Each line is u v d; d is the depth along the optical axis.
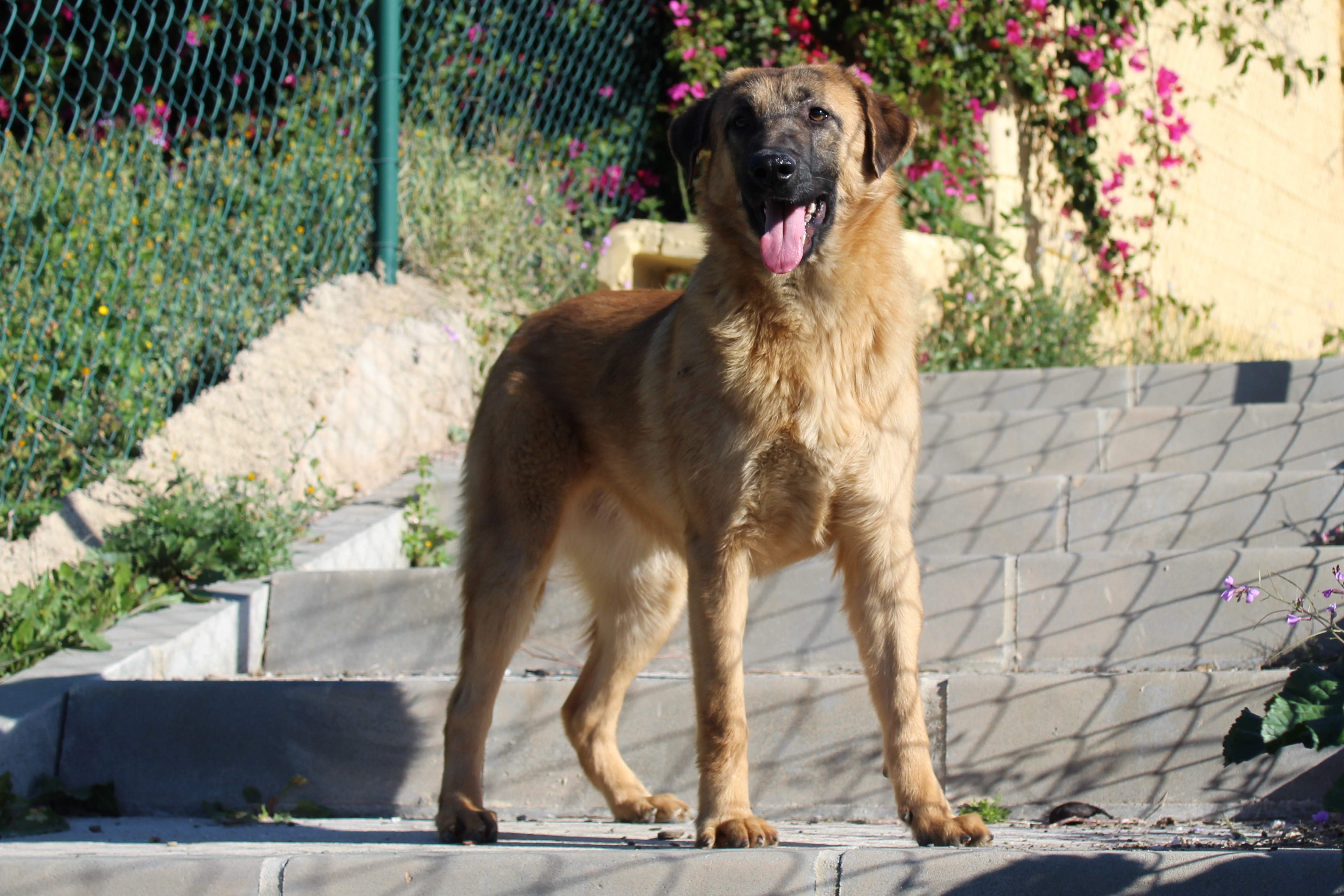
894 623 2.87
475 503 3.57
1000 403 5.69
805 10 7.42
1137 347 7.40
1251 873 2.12
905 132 3.31
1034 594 3.77
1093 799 3.17
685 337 3.09
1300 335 10.50
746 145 3.14
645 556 3.54
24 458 4.85
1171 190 8.80
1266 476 4.28
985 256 6.79
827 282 2.93
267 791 3.47
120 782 3.47
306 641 4.32
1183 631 3.65
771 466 2.91
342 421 5.45
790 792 3.31
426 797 3.44
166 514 4.46
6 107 7.55
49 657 3.77
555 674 4.12
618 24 7.73
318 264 6.23
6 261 5.52
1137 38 7.75
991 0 7.10
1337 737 2.23
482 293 6.53
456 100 7.50
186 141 7.37
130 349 5.41
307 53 7.49
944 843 2.52
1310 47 10.72
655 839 2.90
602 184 7.57
